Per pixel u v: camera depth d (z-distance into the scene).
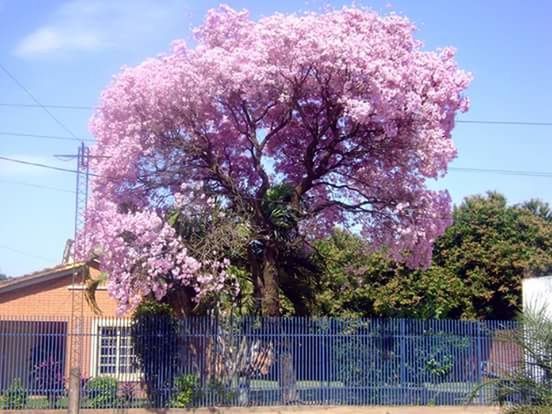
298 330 23.86
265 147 25.36
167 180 23.67
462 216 39.75
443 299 37.16
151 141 23.20
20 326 25.59
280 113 24.00
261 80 21.95
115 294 21.80
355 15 22.80
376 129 22.98
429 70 23.05
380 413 23.30
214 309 23.73
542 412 15.95
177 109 22.92
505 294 38.16
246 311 24.09
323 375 23.86
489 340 24.86
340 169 24.86
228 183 23.95
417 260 24.89
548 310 25.64
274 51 22.03
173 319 23.25
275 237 24.20
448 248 39.22
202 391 22.98
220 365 23.22
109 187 22.91
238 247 23.06
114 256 21.83
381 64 21.78
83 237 22.83
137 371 23.03
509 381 17.58
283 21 22.03
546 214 47.50
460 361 24.81
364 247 26.50
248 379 23.28
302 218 24.70
